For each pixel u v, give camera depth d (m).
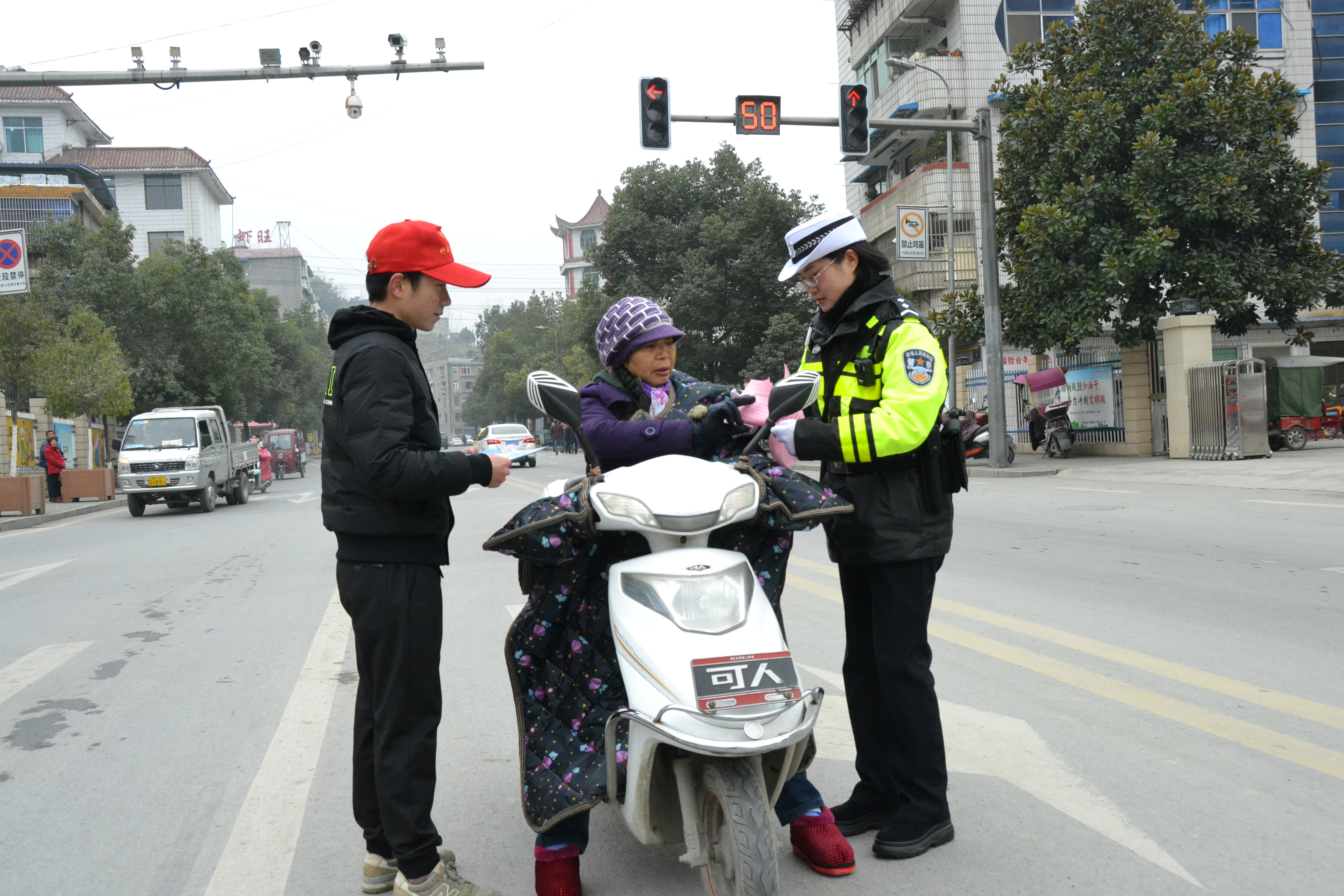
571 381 55.16
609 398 2.95
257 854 3.17
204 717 4.75
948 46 29.62
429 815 2.71
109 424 36.09
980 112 18.00
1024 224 19.09
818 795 2.88
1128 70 19.47
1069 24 24.44
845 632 3.23
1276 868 2.75
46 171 41.34
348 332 2.66
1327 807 3.14
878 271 2.93
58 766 4.13
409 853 2.65
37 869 3.12
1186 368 18.25
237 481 21.70
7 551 13.29
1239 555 8.02
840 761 3.77
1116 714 4.13
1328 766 3.49
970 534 9.98
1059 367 23.42
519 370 78.88
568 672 2.77
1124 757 3.64
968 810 3.23
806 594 7.21
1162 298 19.78
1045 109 19.50
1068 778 3.46
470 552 10.34
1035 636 5.52
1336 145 29.53
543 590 2.74
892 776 3.00
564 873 2.67
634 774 2.43
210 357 35.72
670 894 2.76
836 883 2.76
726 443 2.97
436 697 2.72
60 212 40.66
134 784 3.87
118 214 35.06
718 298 32.56
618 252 35.41
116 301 33.44
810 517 2.67
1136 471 16.64
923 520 2.83
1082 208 18.81
